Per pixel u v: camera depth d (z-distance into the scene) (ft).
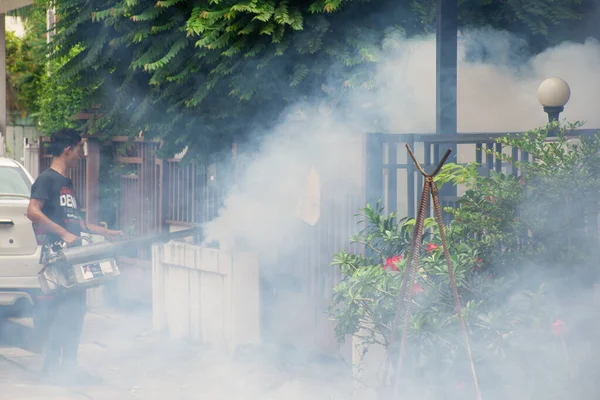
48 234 39.91
